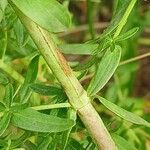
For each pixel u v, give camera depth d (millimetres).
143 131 346
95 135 205
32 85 207
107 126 241
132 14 396
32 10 160
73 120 189
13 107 190
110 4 510
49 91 205
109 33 194
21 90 218
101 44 197
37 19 160
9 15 242
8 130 232
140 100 398
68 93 196
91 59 201
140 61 516
